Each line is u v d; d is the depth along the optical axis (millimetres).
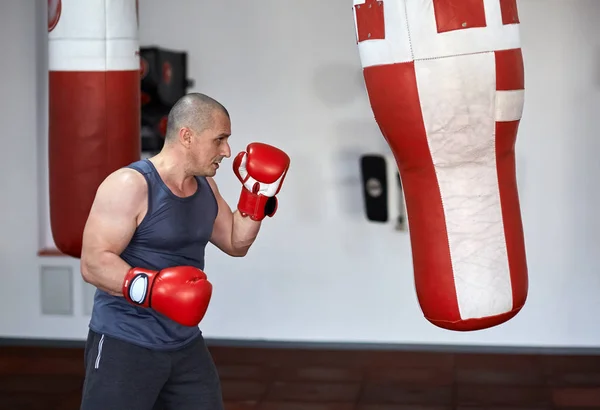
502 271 2193
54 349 4863
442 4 2059
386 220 4664
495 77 2090
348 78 4672
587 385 4137
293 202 4801
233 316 4914
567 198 4562
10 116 4922
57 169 3055
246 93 4785
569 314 4621
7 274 5000
